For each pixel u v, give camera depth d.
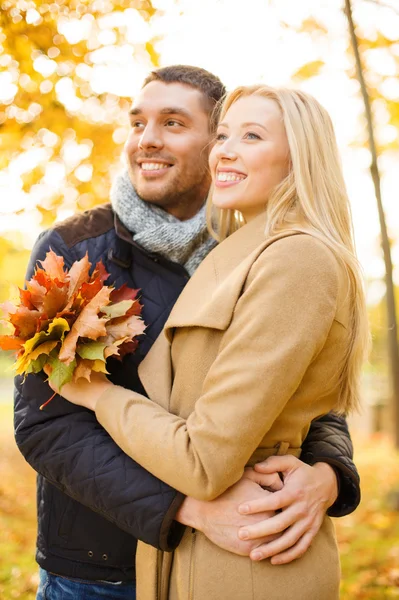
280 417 1.45
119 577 1.62
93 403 1.46
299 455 1.58
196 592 1.38
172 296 1.74
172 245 1.71
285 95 1.54
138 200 1.79
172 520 1.38
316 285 1.34
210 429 1.29
